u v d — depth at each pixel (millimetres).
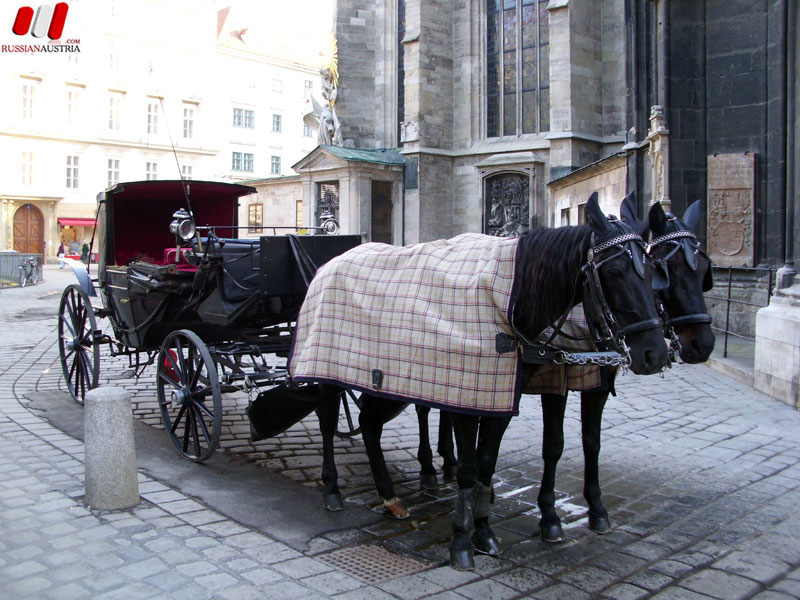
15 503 5426
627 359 3867
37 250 55594
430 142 31422
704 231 14992
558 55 26062
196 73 62562
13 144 53938
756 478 6316
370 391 4730
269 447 7301
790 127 10547
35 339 15297
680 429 8039
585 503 5730
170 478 6199
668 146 15148
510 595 4113
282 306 6742
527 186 30219
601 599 4090
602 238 3979
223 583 4160
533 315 4207
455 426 4484
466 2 31391
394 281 4883
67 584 4113
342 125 35562
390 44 35344
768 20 14031
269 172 71688
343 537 4992
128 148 59188
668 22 15070
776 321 9531
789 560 4625
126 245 9031
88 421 5375
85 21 56469
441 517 5402
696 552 4754
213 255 6426
